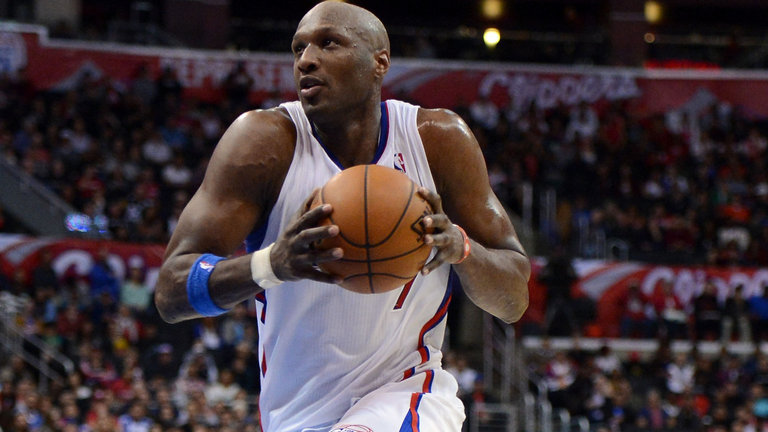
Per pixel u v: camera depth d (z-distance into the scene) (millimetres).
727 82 23219
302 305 3281
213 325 14844
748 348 17094
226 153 3170
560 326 16781
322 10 3186
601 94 23031
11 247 15531
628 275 17516
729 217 20234
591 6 27281
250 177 3152
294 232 2787
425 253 2875
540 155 21047
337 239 2785
